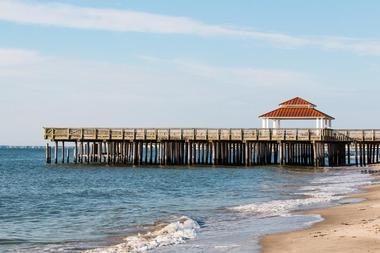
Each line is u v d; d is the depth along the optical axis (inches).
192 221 868.0
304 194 1330.0
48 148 2839.6
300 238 684.7
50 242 748.0
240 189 1536.7
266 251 620.1
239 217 939.3
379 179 1772.9
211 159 2696.9
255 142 2385.6
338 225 782.5
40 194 1469.0
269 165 2493.8
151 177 2011.6
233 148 2532.0
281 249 625.9
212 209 1075.3
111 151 2588.6
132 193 1465.3
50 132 2442.2
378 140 2418.8
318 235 695.1
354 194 1268.5
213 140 2335.1
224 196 1353.3
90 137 2425.0
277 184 1665.8
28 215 1043.3
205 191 1503.4
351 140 2436.0
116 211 1080.2
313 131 2267.5
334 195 1266.0
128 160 2578.7
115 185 1723.7
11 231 847.7
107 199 1322.6
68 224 916.6
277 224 833.5
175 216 981.8
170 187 1636.3
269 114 2493.8
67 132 2433.6
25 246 720.3
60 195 1437.0
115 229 850.1
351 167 2427.4
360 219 830.5
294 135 2281.0
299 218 888.3
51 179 1998.0
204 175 2066.9
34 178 2066.9
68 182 1862.7
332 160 2456.9
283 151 2373.3
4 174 2375.7
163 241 705.0
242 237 722.2
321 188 1478.8
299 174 2058.3
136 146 2504.9
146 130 2388.0
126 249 660.7
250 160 2421.3
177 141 2390.5
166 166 2448.3
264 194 1374.3
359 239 648.4
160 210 1080.8
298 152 2554.1
